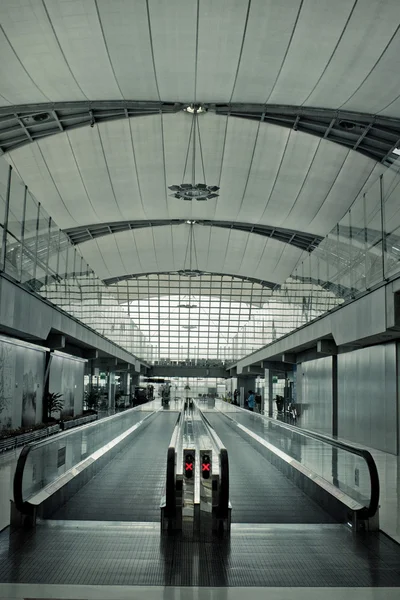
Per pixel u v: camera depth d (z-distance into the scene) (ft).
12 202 59.62
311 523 28.81
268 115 102.63
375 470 25.94
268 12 68.13
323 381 101.86
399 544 23.61
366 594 17.69
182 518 25.86
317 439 35.53
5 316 58.75
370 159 106.73
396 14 64.85
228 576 19.38
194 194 102.01
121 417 63.00
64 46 73.51
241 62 77.82
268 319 154.51
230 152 115.34
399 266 53.42
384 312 57.82
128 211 140.26
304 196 123.85
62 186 122.62
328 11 66.54
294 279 115.85
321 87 81.82
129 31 71.67
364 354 77.51
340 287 74.90
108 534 24.58
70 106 93.09
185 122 107.86
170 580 18.80
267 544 23.59
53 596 17.04
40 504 26.94
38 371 84.02
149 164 119.65
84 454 40.93
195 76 81.87
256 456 58.29
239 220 146.72
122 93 87.35
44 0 65.62
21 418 75.87
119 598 16.98
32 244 68.08
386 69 74.02
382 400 70.18
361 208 65.87
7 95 83.92
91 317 117.29
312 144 108.68
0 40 71.10
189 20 69.97
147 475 43.55
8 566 20.03
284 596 17.44
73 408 110.01
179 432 39.99
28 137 106.11
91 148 113.50
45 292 75.10
